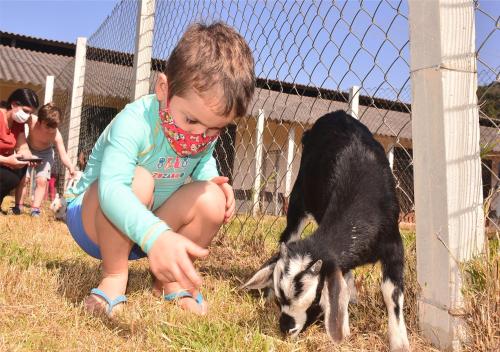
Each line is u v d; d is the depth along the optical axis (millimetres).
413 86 2652
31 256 3779
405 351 2486
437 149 2537
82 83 11148
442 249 2545
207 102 2203
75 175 7852
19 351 2072
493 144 2652
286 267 2559
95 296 2766
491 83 2672
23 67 17188
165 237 2045
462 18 2512
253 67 2365
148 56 6223
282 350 2367
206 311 2920
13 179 7293
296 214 3773
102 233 2746
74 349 2146
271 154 8367
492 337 2283
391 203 2965
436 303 2584
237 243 4883
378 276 3404
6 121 6996
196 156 3029
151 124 2715
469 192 2537
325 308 2283
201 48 2211
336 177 3137
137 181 2732
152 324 2553
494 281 2367
